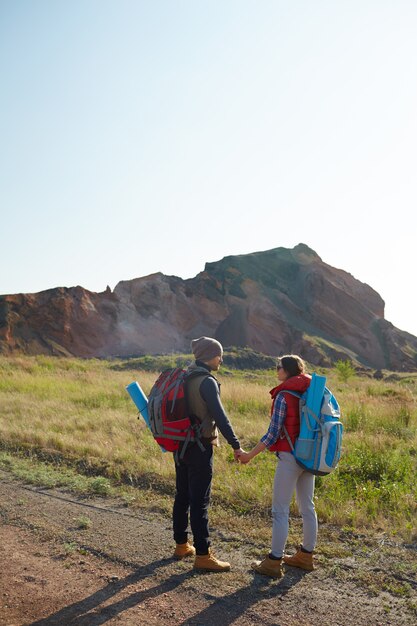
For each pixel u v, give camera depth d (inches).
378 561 179.8
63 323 3014.3
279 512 169.2
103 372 941.2
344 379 1225.4
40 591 155.3
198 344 175.5
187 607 146.6
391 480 273.1
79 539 195.9
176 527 180.9
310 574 169.9
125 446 331.0
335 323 3784.5
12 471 291.0
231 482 260.4
